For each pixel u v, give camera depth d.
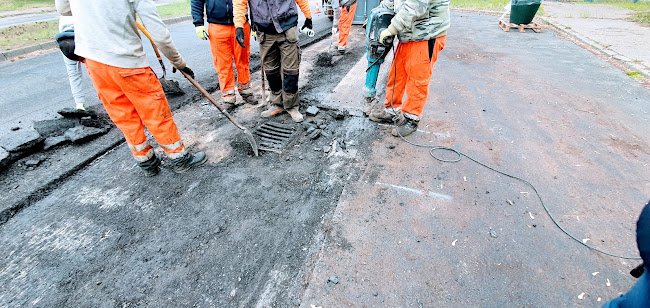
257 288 1.90
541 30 9.41
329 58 6.19
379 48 3.56
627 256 2.07
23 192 2.63
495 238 2.21
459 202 2.53
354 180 2.79
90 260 2.09
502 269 1.99
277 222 2.37
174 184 2.77
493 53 6.84
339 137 3.46
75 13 2.11
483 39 8.24
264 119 3.88
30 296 1.87
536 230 2.27
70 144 3.32
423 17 2.77
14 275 1.99
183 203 2.55
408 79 3.18
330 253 2.11
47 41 7.75
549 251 2.11
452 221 2.35
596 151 3.20
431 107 4.18
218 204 2.54
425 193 2.62
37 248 2.17
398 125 3.55
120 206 2.53
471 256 2.08
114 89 2.34
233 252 2.13
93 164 3.07
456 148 3.25
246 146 3.31
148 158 2.74
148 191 2.69
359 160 3.06
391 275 1.96
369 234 2.24
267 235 2.26
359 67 5.78
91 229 2.32
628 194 2.60
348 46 7.52
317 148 3.26
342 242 2.18
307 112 3.93
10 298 1.85
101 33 2.11
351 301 1.81
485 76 5.37
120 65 2.20
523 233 2.25
